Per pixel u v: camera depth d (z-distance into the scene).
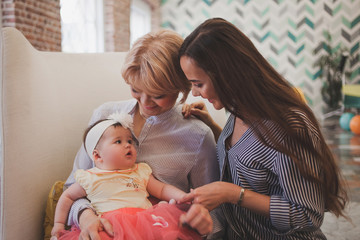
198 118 1.40
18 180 1.14
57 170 1.40
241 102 0.94
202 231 0.93
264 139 0.95
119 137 1.17
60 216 1.13
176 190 1.18
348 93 5.68
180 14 7.81
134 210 1.08
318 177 0.92
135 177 1.17
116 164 1.15
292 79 7.41
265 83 0.95
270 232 1.07
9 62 1.13
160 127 1.28
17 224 1.14
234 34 0.95
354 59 7.07
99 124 1.20
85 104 1.58
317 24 7.19
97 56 1.70
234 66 0.93
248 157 1.03
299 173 0.93
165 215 1.00
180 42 1.08
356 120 5.03
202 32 0.95
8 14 3.37
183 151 1.29
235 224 1.16
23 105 1.16
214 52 0.93
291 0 7.25
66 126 1.50
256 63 0.94
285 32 7.35
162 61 1.00
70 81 1.56
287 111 0.94
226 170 1.18
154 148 1.29
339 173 1.05
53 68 1.51
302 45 7.30
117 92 1.66
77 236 1.01
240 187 1.00
